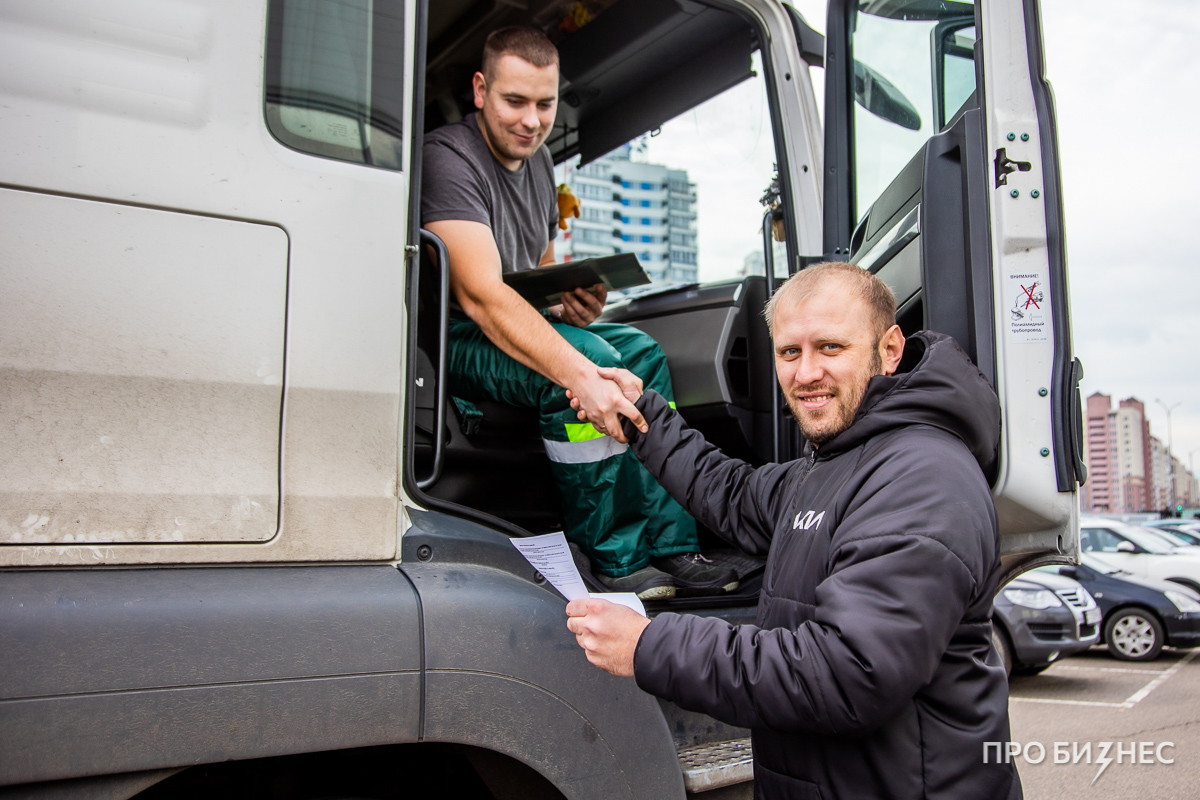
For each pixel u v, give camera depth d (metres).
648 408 1.87
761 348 2.72
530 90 2.02
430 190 1.95
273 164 1.34
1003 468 1.68
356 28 1.46
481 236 1.89
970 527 1.24
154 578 1.19
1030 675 7.91
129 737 1.10
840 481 1.40
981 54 1.78
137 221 1.24
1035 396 1.71
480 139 2.13
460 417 2.03
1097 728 5.72
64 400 1.17
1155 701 6.58
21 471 1.14
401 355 1.42
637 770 1.51
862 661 1.14
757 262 2.77
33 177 1.18
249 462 1.28
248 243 1.31
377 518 1.37
